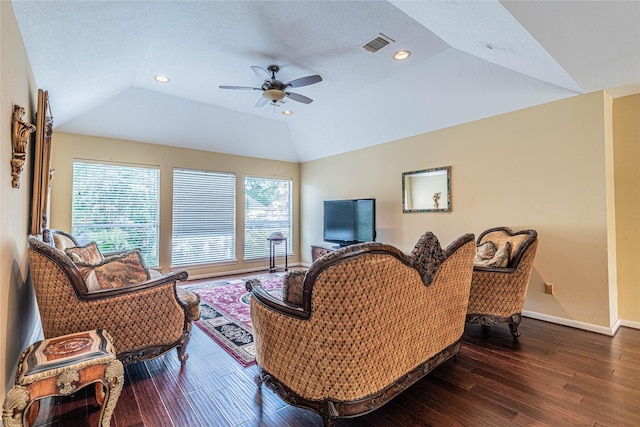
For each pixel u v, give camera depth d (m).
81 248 2.99
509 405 1.83
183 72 3.66
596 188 3.04
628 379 2.11
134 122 4.66
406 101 4.18
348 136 5.42
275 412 1.79
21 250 2.09
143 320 2.11
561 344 2.72
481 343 2.75
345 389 1.52
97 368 1.46
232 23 2.67
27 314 2.29
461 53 3.22
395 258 1.55
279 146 6.34
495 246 3.30
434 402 1.86
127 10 2.19
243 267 6.08
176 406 1.83
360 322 1.47
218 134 5.46
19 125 1.77
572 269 3.18
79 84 3.01
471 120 3.97
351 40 2.97
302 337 1.56
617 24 1.91
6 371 1.70
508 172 3.64
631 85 2.93
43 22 1.85
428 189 4.48
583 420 1.69
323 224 6.01
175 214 5.33
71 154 4.42
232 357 2.47
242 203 6.09
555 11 1.79
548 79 3.00
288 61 3.38
